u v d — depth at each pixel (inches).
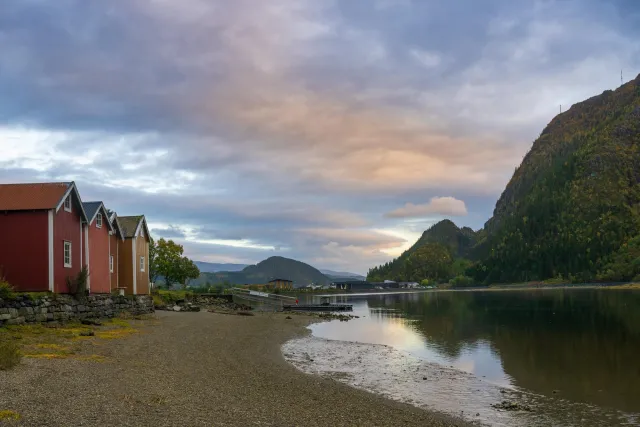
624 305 2751.0
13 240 1093.1
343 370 882.1
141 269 1752.0
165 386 589.3
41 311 1037.8
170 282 2888.8
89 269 1299.2
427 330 1615.4
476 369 925.8
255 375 747.4
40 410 426.0
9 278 1083.3
